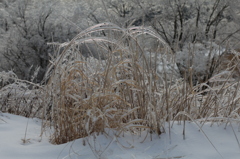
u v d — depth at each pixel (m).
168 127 2.84
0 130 3.24
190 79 3.12
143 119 2.76
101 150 2.48
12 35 19.06
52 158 2.44
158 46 2.96
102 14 18.09
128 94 2.91
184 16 17.67
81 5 18.77
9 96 4.84
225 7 16.95
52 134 3.15
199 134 2.71
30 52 18.44
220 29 16.77
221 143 2.55
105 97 2.79
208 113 3.22
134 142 2.65
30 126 3.59
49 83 2.97
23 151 2.56
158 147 2.54
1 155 2.45
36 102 4.78
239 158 2.28
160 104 2.96
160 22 17.20
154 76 2.86
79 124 2.87
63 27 18.84
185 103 3.15
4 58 19.08
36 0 19.81
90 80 2.99
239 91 3.21
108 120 2.84
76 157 2.43
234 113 2.75
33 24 19.36
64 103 2.98
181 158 2.33
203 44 15.27
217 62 3.45
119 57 3.10
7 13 19.39
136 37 2.87
